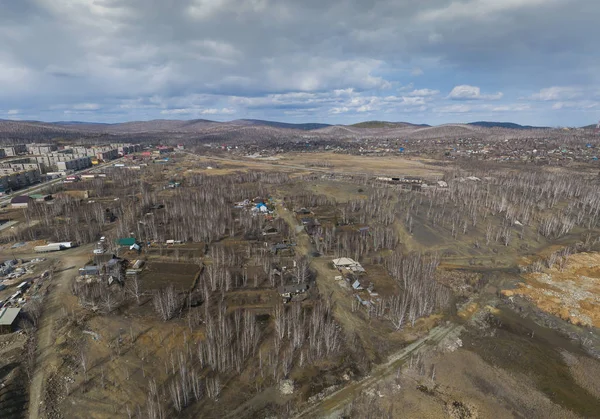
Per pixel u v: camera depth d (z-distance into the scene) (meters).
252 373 74.50
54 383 69.56
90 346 79.25
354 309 99.88
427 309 100.50
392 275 120.44
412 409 68.44
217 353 77.19
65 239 140.25
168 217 172.62
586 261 136.50
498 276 126.06
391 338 89.31
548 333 94.50
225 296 101.62
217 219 165.00
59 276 110.75
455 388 74.25
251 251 134.75
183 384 66.12
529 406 70.44
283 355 79.69
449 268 131.75
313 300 102.81
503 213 192.75
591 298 111.06
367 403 69.12
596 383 77.25
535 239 161.38
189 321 86.00
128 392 68.56
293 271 118.62
